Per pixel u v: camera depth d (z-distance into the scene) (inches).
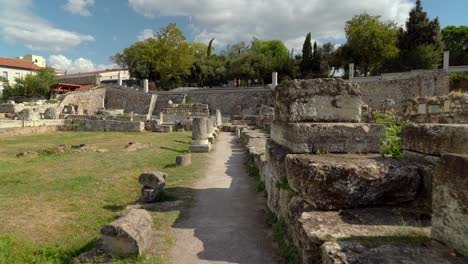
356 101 200.4
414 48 1828.2
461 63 1860.2
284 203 187.8
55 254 177.2
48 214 242.7
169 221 222.1
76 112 1811.0
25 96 2207.2
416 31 1838.1
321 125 181.9
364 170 140.8
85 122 1135.0
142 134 989.2
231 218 229.8
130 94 2079.2
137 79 2593.5
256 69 2331.4
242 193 303.0
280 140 225.9
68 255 176.2
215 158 523.2
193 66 2625.5
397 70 1878.7
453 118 548.7
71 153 580.7
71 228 217.9
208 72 2655.0
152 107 1948.8
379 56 1871.3
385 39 1803.6
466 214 92.4
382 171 141.6
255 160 391.2
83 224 225.5
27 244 188.4
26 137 893.2
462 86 1321.4
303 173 151.2
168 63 2332.7
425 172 140.3
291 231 157.6
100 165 458.0
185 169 426.0
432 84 1385.3
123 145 706.2
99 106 2084.2
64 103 1902.1
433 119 587.5
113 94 2149.4
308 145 180.5
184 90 2253.9
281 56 2502.5
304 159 157.5
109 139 839.1
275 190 214.4
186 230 205.5
